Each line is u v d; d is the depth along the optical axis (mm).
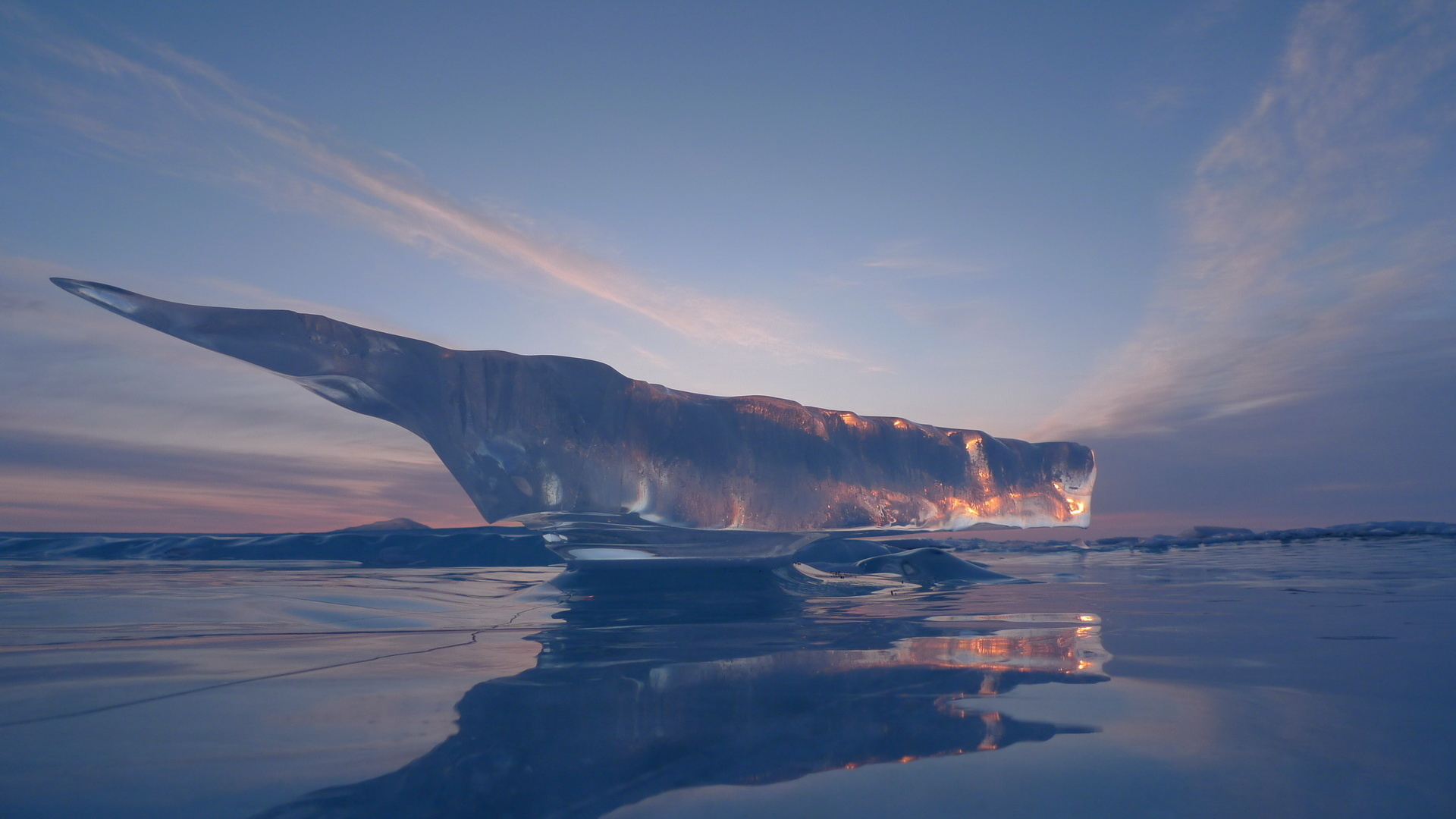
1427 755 637
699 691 925
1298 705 826
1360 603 2074
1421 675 1007
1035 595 2426
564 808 523
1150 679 989
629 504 2133
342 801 539
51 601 1903
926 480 2596
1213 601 2178
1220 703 841
